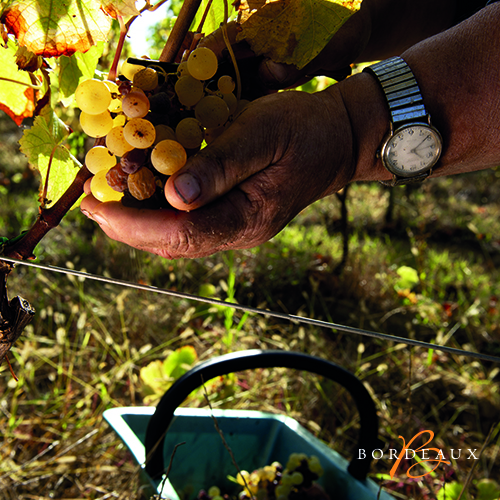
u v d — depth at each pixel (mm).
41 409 956
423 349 1405
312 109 327
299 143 316
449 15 504
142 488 486
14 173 3309
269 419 665
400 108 347
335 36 382
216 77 343
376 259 2203
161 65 306
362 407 533
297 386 1083
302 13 323
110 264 1629
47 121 334
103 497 703
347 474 554
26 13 301
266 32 327
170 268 1555
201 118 293
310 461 558
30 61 331
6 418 923
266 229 331
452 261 2459
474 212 3654
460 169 385
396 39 502
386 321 1703
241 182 312
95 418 896
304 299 1801
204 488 629
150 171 283
